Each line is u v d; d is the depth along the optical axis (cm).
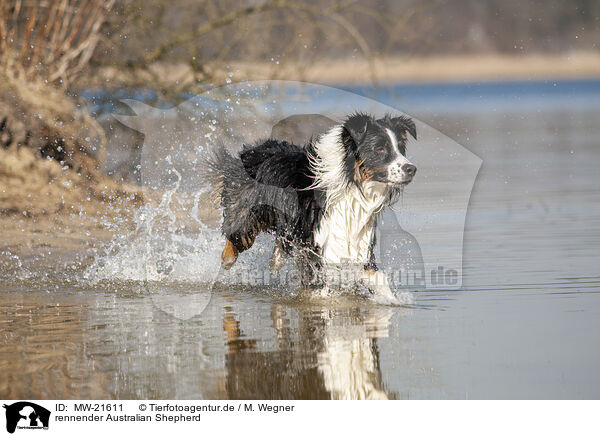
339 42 1595
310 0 1612
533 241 1139
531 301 812
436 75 4828
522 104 4431
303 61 1588
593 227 1244
